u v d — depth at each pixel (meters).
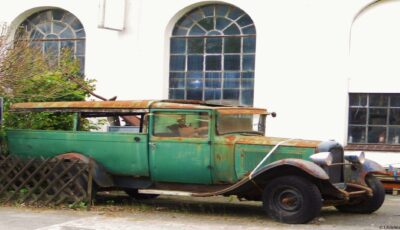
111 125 10.56
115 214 8.89
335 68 12.95
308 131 13.03
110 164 9.43
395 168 11.88
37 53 11.36
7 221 8.21
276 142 8.70
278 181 8.25
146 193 10.30
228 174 8.80
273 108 13.31
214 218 8.70
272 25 13.41
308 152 8.52
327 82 12.97
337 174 8.73
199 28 14.45
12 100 10.88
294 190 8.14
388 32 12.81
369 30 12.91
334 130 12.89
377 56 12.87
